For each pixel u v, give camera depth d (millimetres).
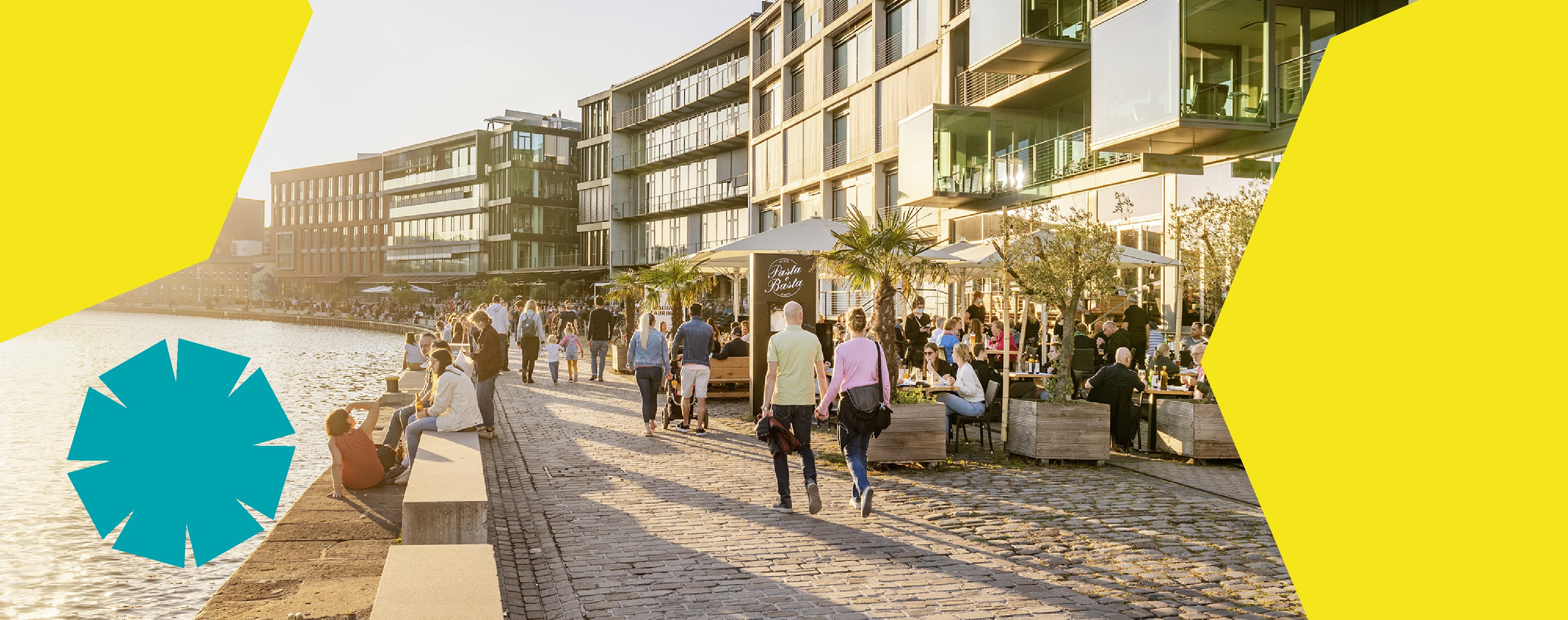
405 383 16844
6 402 21844
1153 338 19766
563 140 79125
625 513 7414
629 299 27094
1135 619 5004
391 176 92750
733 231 52969
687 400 12359
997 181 27109
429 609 3477
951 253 16297
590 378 21359
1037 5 22734
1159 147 19141
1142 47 18281
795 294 13398
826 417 7520
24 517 9398
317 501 7941
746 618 4977
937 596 5340
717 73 53938
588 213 67688
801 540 6570
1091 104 23641
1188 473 9328
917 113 27828
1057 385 10453
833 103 38906
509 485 8555
